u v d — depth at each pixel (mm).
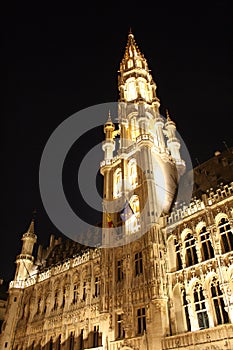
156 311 30875
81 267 45562
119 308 34969
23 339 46406
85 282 43781
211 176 40844
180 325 30109
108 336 34062
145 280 33625
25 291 52750
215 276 29938
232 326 25922
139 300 33250
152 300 31453
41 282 50656
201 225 33688
